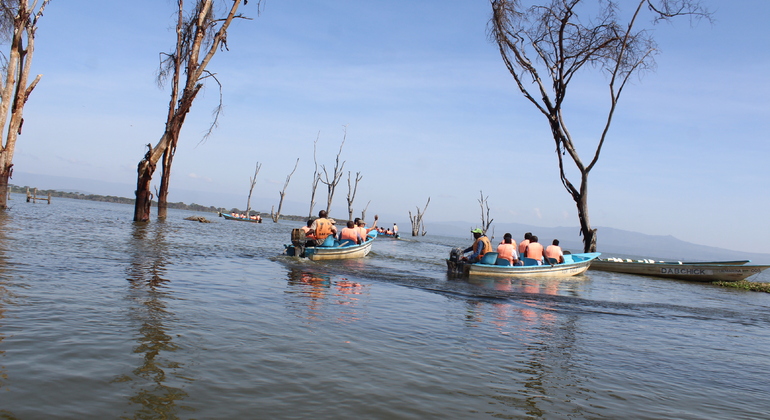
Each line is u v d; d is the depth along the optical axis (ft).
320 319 22.66
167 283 28.81
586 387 16.02
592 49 73.26
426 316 25.71
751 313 37.91
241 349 16.87
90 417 11.07
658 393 16.01
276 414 11.95
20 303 20.49
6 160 92.27
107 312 20.29
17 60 92.22
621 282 56.08
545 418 13.09
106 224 79.20
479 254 49.37
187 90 85.92
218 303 24.23
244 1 84.84
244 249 58.70
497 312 28.73
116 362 14.58
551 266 54.19
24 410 11.10
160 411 11.65
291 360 16.16
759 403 15.75
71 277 27.66
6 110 91.86
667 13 69.92
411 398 13.73
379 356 17.48
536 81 78.13
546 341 22.04
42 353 14.79
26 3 90.02
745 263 63.52
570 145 76.28
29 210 110.11
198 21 85.56
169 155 105.81
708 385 17.37
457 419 12.51
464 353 18.94
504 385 15.52
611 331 25.66
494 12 76.23
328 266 47.62
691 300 43.68
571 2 71.46
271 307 24.47
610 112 72.28
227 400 12.56
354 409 12.62
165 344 16.67
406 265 56.13
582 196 76.28
